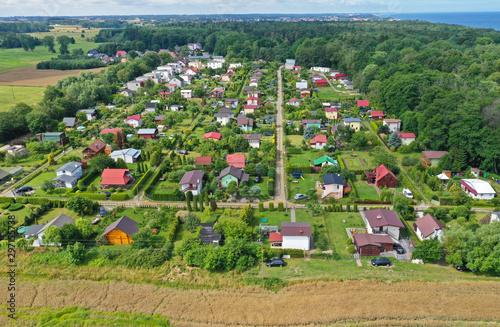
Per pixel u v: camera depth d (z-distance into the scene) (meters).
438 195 82.12
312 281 56.41
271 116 140.50
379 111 137.00
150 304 53.34
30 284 57.59
